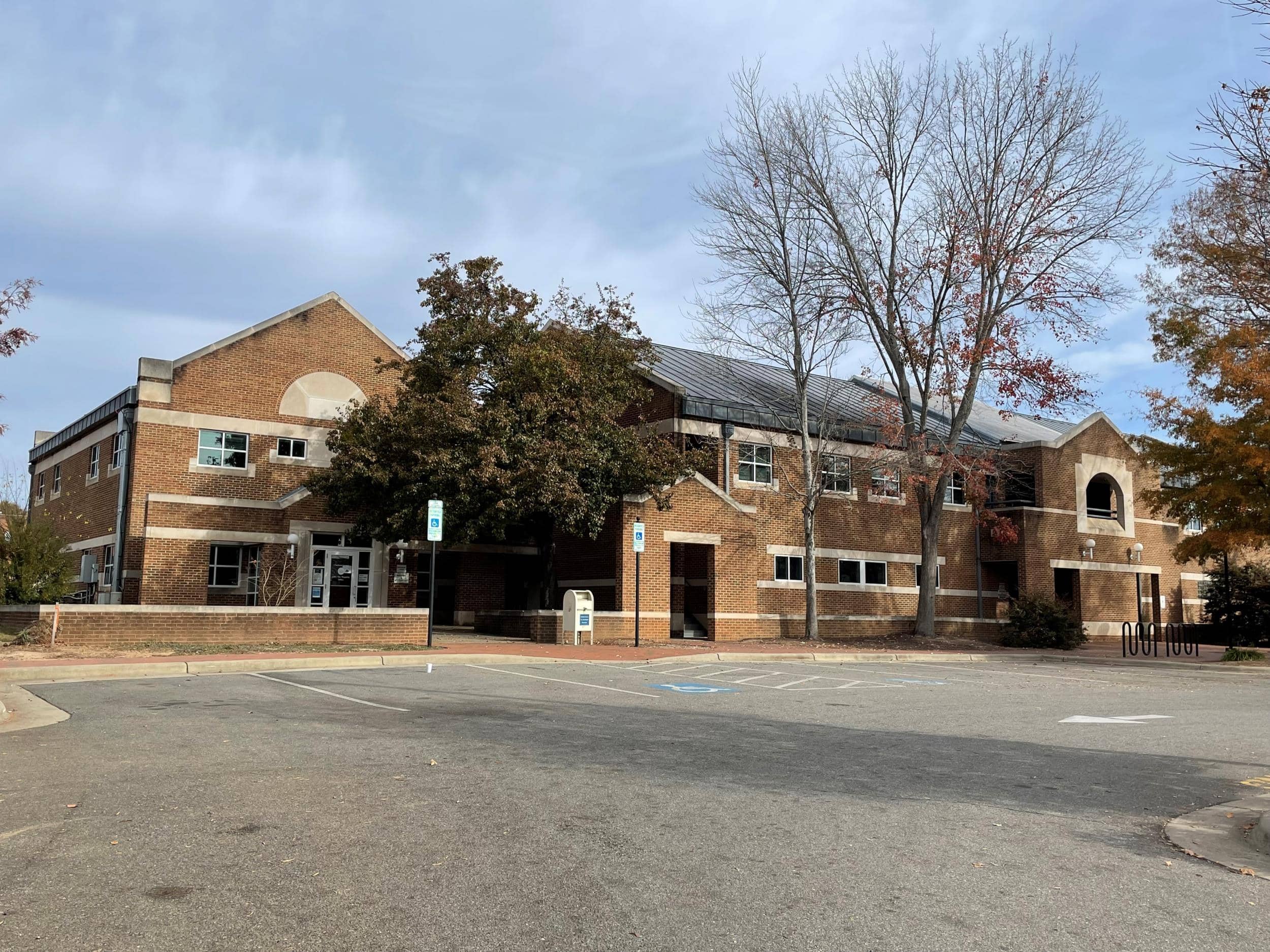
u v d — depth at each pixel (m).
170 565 26.75
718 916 4.93
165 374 27.44
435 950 4.41
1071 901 5.33
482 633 27.59
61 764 8.47
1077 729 12.06
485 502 23.27
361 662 18.44
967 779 8.63
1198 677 21.66
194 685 14.56
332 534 28.30
